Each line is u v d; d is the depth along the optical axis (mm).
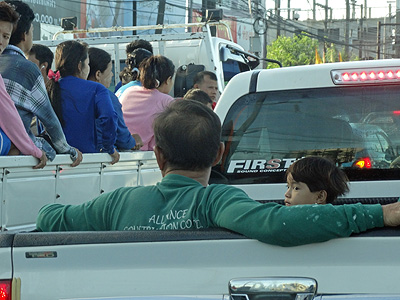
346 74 6605
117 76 18609
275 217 3723
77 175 8117
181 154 4340
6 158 6949
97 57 10586
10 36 8070
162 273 3805
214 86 13328
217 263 3781
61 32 19562
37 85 8078
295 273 3742
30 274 3875
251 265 3768
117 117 9656
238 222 3820
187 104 4410
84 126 9336
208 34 17797
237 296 3762
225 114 6824
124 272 3824
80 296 3844
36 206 7480
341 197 6324
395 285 3684
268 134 6766
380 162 6590
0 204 6941
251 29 73500
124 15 50031
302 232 3688
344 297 3703
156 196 4355
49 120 8078
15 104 7848
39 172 7523
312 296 3723
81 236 3875
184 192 4289
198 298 3775
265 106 6773
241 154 6797
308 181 5418
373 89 6590
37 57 10672
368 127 6621
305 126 6703
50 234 3900
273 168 6742
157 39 18172
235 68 19250
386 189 6555
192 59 17891
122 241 3844
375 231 3752
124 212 4379
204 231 3850
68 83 9406
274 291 3742
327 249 3736
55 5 43375
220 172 6812
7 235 3920
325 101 6664
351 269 3713
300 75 6695
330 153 6664
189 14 48688
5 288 3861
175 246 3807
